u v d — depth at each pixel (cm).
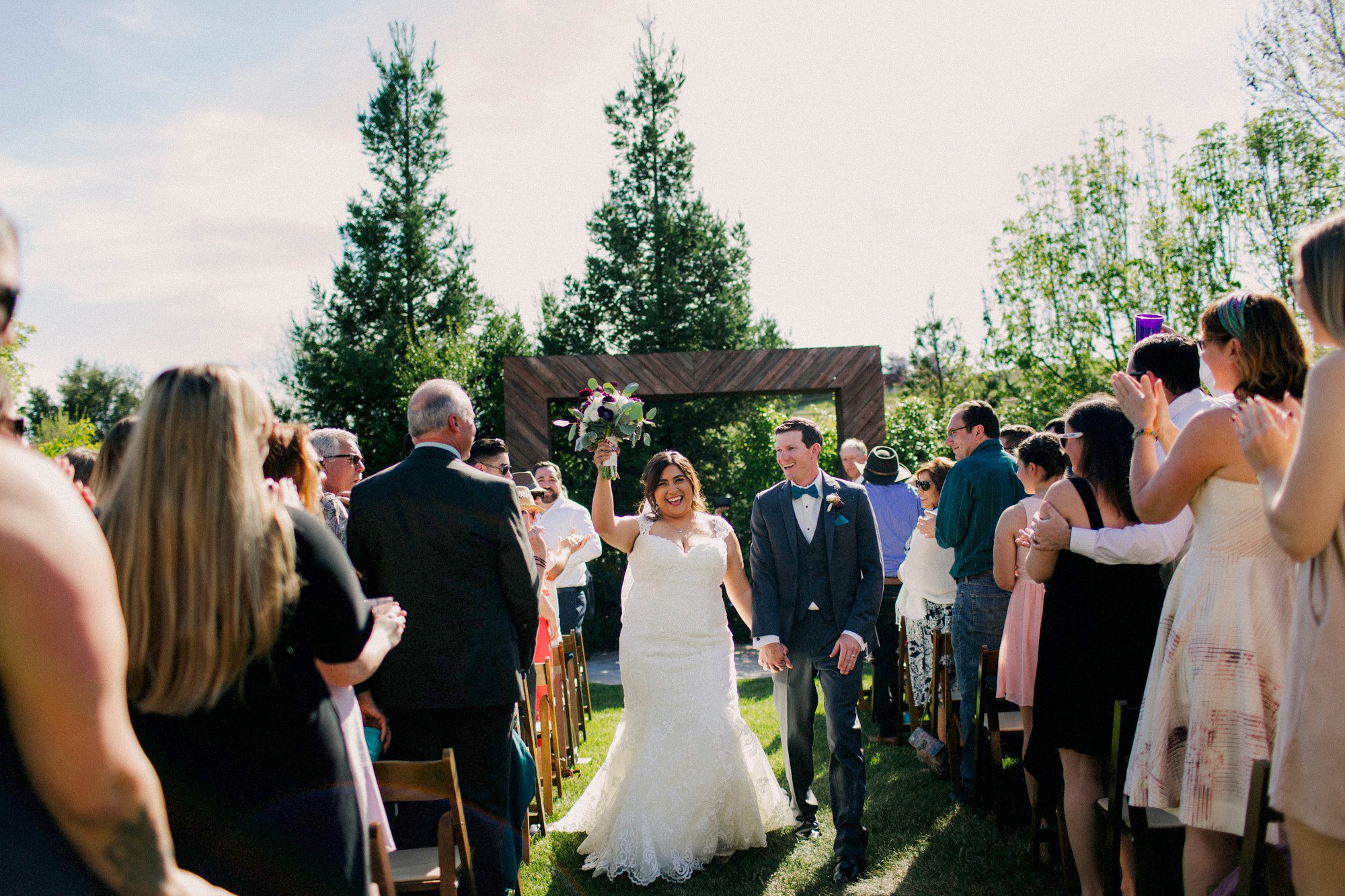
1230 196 1380
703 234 1962
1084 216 1555
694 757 406
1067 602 318
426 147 2127
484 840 327
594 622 1405
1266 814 184
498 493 335
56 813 106
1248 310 233
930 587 577
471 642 325
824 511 425
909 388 2309
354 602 188
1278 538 169
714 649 426
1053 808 370
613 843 402
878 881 381
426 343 1691
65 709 102
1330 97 1194
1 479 103
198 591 158
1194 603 237
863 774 401
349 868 172
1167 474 240
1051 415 1519
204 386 166
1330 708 161
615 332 1977
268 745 165
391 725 329
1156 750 244
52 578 101
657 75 1991
